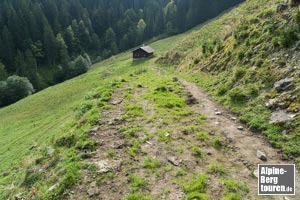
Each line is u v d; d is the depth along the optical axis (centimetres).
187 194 1035
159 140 1452
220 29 4781
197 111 1850
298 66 1669
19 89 9838
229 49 2684
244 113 1667
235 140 1412
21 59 12400
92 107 2042
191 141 1434
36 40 14850
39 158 1518
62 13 17650
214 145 1382
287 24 2056
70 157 1358
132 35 16412
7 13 15412
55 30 16238
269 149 1303
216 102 1997
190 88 2473
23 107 6134
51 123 3419
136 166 1234
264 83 1797
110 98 2167
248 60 2164
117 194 1071
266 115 1542
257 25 2452
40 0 17875
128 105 1969
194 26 14400
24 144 2792
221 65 2600
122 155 1323
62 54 14275
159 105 1952
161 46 10800
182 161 1255
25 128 3953
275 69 1809
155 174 1173
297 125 1355
